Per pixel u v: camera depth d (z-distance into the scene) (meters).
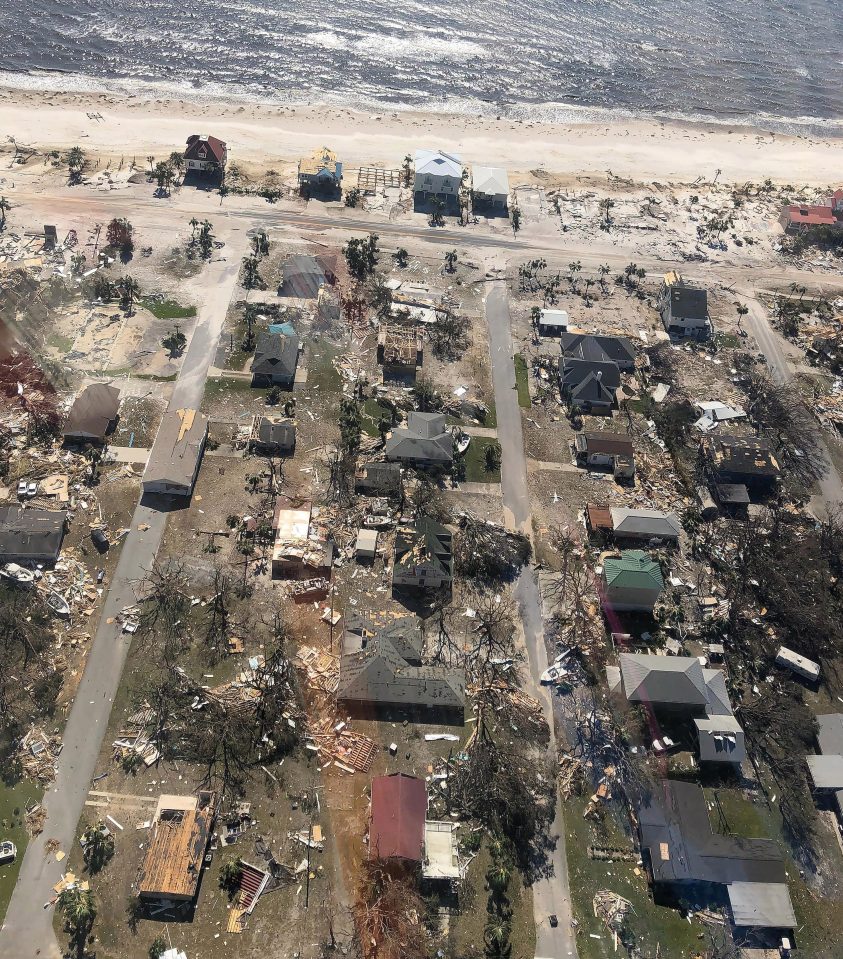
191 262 113.88
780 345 116.38
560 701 70.38
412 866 57.66
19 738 62.28
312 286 111.00
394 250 123.56
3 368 92.31
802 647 77.38
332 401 96.12
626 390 104.25
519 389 101.88
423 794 60.62
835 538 86.62
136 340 99.81
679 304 114.75
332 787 62.50
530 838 61.34
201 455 86.62
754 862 60.22
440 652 72.44
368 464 86.56
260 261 116.19
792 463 97.62
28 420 87.12
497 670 71.62
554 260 127.44
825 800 66.44
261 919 55.19
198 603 73.19
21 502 78.88
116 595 72.94
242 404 93.69
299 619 73.44
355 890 57.06
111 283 106.31
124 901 55.09
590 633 75.56
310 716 66.50
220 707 65.56
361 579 77.31
